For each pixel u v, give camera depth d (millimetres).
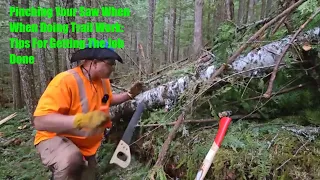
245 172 2000
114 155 2402
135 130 3088
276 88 2521
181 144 2463
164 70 4695
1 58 13023
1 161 3930
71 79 2082
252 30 3002
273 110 2553
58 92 2002
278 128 2293
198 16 7012
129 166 2953
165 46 18156
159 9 15695
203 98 2535
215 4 7141
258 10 11250
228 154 2107
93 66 2170
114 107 3178
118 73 7844
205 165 1853
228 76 2320
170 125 2678
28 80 5180
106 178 2840
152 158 2725
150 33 13070
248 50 2559
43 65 7832
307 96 2439
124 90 4117
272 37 2666
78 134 2221
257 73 2441
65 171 2076
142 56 5746
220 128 1908
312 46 2160
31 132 5129
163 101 2877
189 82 2703
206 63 2916
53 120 1854
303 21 2414
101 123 1709
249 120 2586
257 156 2029
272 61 2354
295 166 1928
